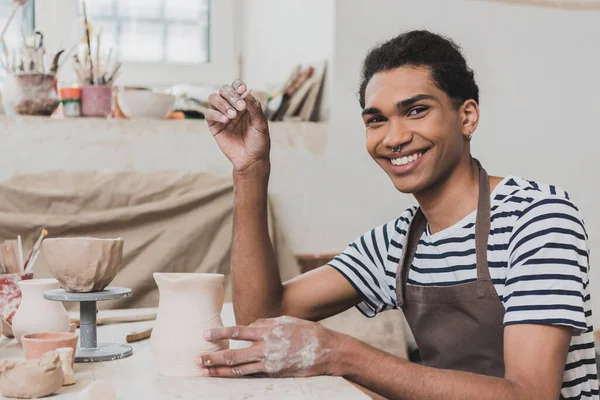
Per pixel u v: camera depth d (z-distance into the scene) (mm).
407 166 1309
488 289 1288
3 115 2709
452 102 1312
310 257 3006
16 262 1553
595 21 3375
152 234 2707
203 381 1146
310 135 3018
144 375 1188
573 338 1286
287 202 3000
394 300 1535
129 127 2828
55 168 2742
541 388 1112
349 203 3070
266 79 3648
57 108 2977
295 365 1153
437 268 1381
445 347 1373
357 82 3061
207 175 2846
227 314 1730
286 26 3453
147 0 3641
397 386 1137
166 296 1203
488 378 1129
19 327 1371
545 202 1248
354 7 3037
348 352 1157
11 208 2615
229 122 1423
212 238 2773
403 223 1509
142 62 3588
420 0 3131
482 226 1305
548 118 3340
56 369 1069
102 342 1433
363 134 3078
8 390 1056
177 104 3094
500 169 3283
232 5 3770
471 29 3213
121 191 2709
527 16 3283
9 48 3383
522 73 3293
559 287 1162
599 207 3424
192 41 3734
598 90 3404
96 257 1295
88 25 2924
